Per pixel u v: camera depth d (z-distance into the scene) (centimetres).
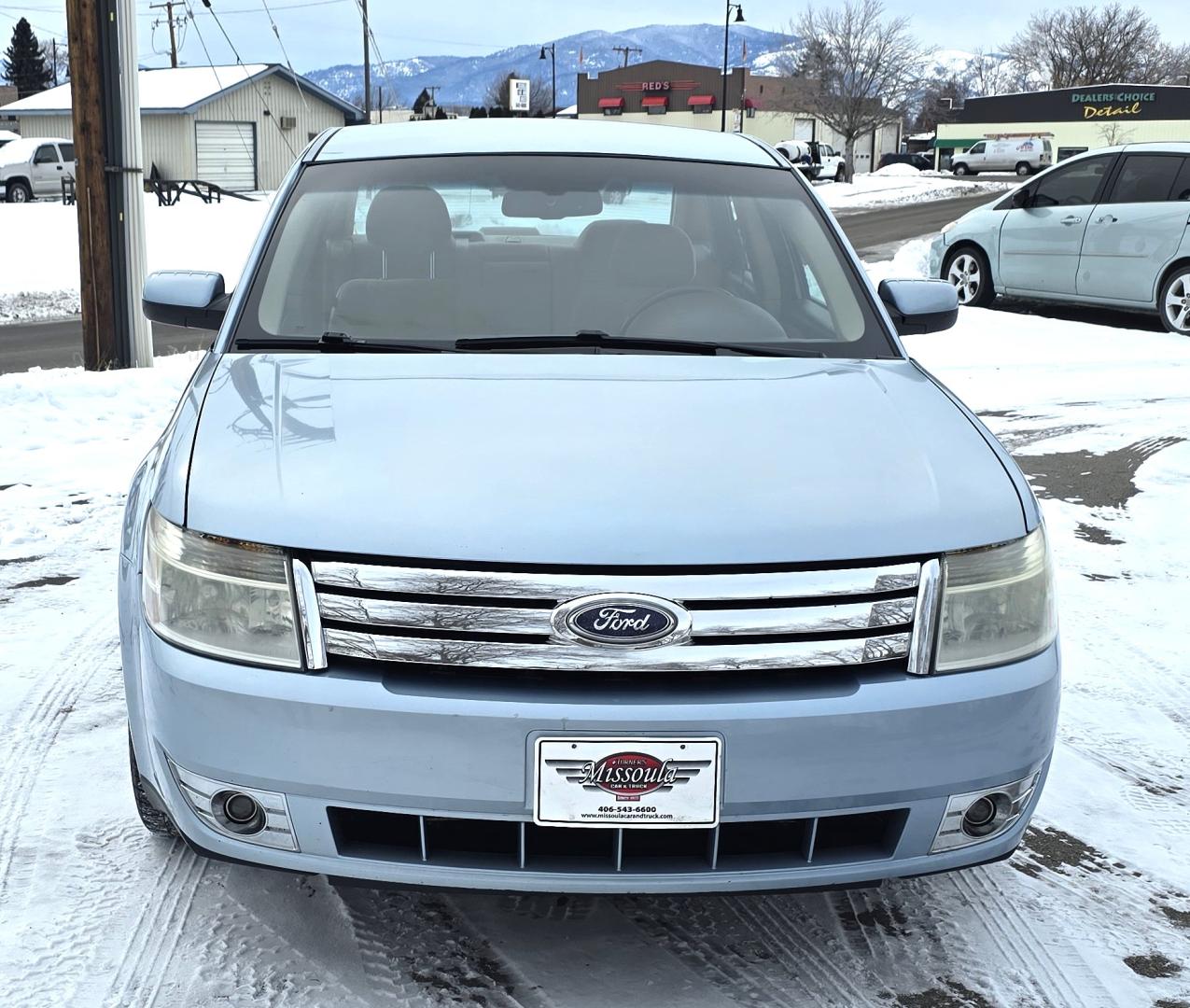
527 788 196
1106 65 8181
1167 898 261
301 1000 220
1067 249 1144
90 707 335
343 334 287
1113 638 405
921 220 2783
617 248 316
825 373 273
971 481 224
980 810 214
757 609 199
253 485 213
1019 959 238
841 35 6506
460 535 199
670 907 253
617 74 8181
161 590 212
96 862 261
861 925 249
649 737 194
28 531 494
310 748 197
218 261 1870
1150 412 762
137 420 708
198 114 4216
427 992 223
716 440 229
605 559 197
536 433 228
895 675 205
